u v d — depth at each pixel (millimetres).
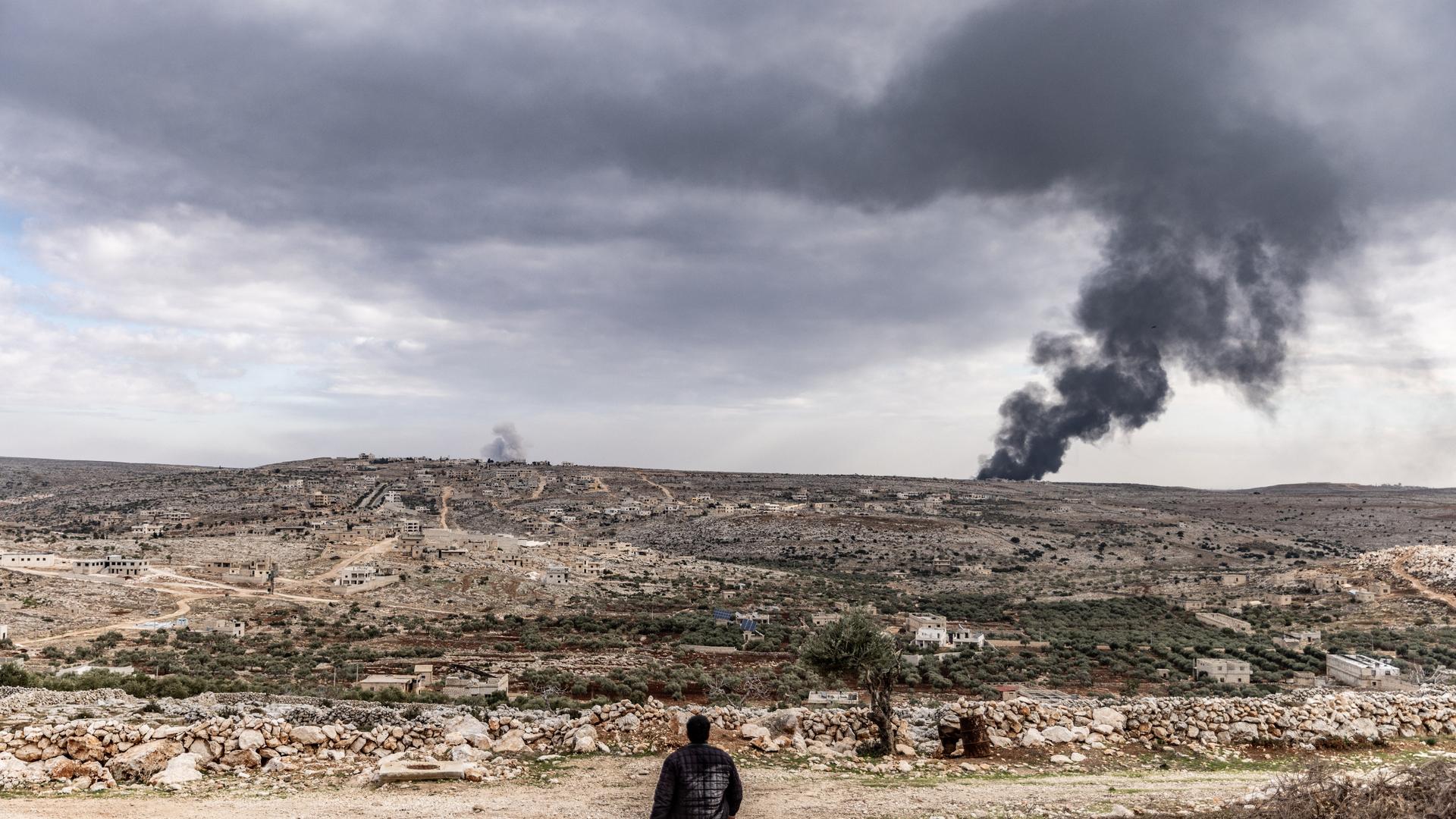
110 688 34812
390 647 105812
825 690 63000
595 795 17875
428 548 199125
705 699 67375
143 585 142625
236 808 16078
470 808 16516
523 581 165625
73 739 18656
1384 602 128000
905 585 195625
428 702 41156
